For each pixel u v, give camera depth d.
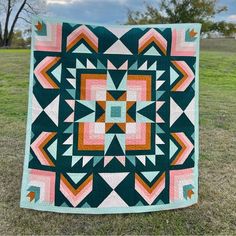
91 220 3.35
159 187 3.47
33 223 3.28
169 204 3.51
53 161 3.34
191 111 3.49
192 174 3.57
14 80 11.31
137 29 3.32
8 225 3.24
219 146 5.62
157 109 3.40
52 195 3.38
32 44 3.25
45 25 3.23
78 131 3.33
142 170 3.42
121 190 3.41
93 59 3.29
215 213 3.52
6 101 8.70
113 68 3.31
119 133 3.37
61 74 3.28
